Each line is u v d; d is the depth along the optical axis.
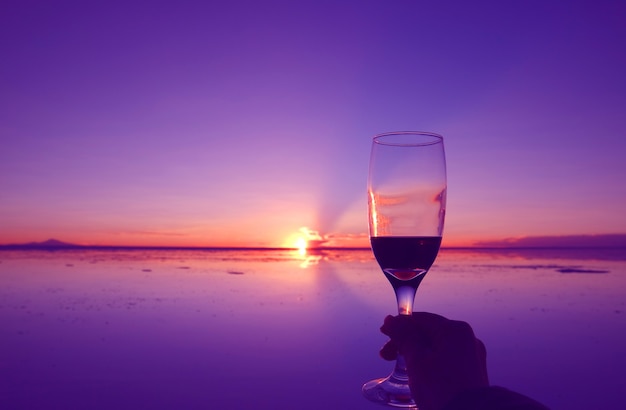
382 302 16.08
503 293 18.61
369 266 38.81
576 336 10.64
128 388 6.88
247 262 46.69
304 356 8.62
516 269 34.59
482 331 11.28
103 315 13.80
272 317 13.14
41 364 8.38
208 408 5.96
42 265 40.72
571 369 7.85
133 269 35.53
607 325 11.93
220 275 29.09
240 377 7.32
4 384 7.15
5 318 13.49
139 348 9.57
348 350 9.03
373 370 7.59
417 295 17.86
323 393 6.43
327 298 17.11
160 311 14.41
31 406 6.20
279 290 20.11
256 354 8.86
